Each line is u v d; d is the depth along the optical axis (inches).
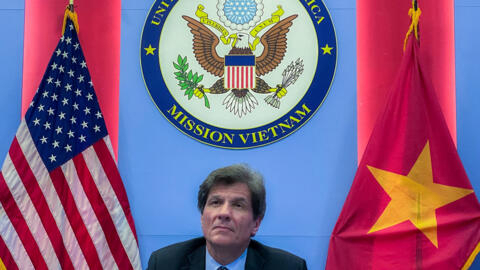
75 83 123.7
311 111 125.3
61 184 119.1
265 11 128.3
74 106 122.6
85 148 121.0
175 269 77.9
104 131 123.0
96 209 119.3
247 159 125.0
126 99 127.6
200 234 123.9
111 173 121.4
